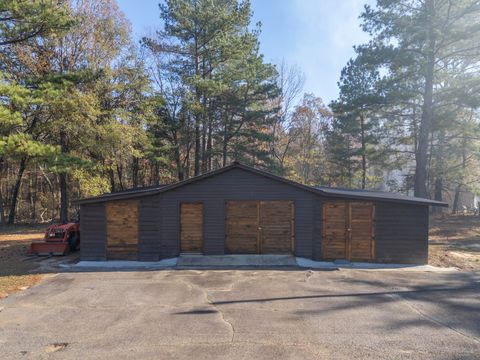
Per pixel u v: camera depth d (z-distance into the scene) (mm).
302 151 42656
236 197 13953
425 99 22938
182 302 8320
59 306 8000
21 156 15148
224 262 13102
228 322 6984
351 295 8977
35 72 21328
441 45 21734
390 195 15648
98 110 20531
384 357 5488
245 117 28078
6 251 15164
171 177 32188
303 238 13836
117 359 5398
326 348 5801
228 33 27281
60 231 14695
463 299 8672
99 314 7465
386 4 22328
